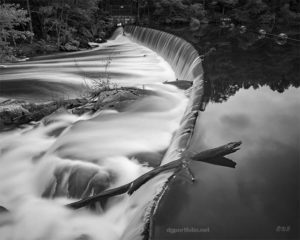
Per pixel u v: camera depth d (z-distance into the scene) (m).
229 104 10.80
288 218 5.11
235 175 6.33
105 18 52.84
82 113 12.52
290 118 9.51
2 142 11.05
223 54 22.28
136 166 8.47
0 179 9.09
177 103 12.87
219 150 7.29
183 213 5.30
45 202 8.05
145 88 14.72
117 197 7.13
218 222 5.09
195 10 60.38
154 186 6.49
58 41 36.56
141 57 30.02
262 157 7.03
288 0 60.56
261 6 59.19
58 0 36.97
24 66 25.73
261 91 12.69
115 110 12.16
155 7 59.09
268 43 30.19
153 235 4.88
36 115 12.90
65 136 10.30
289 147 7.50
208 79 13.95
